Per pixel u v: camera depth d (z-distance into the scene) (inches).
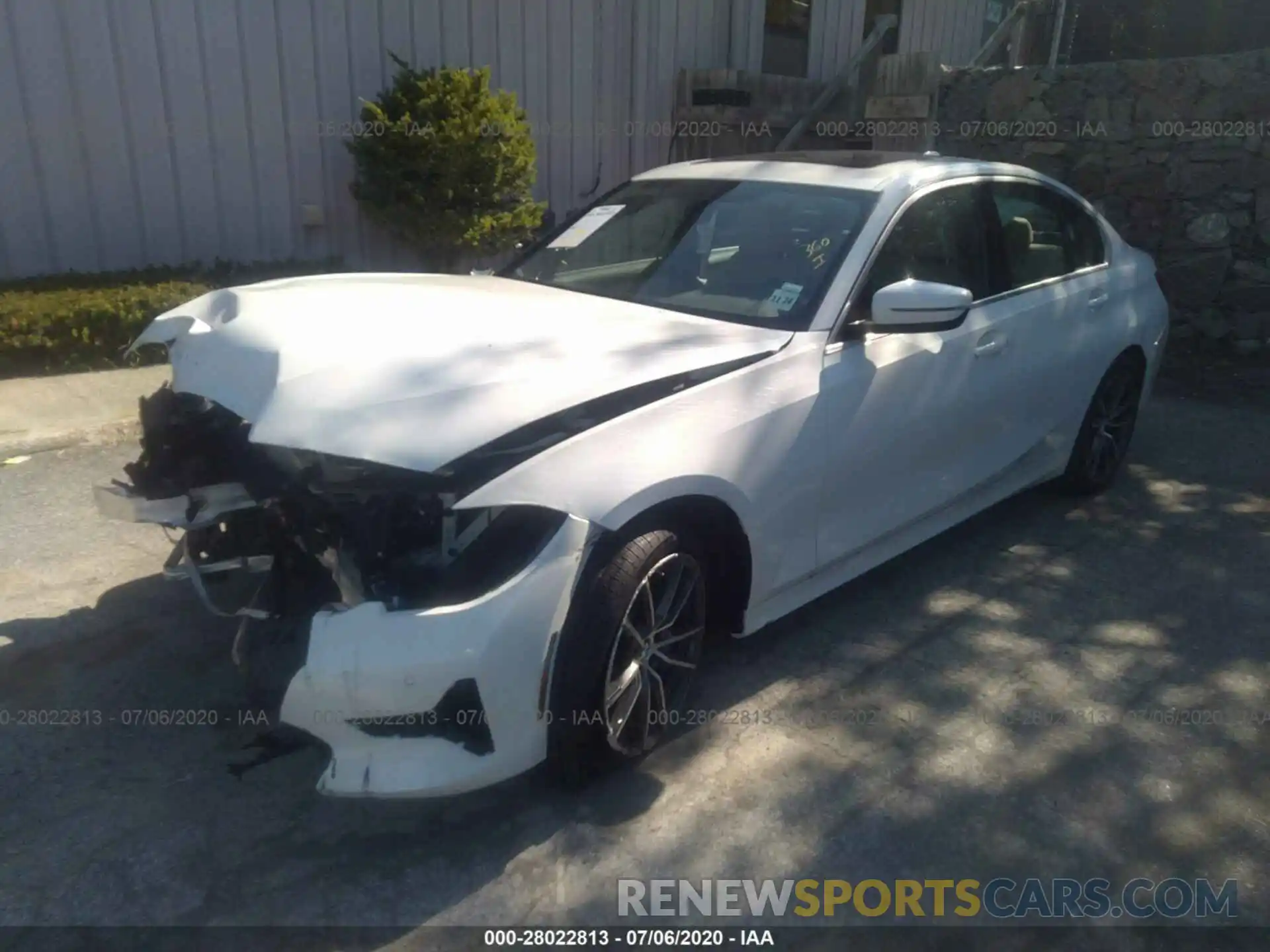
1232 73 324.5
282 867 111.1
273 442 109.3
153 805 119.8
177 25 309.3
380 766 106.4
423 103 320.2
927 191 167.2
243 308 136.7
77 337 265.4
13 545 184.2
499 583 109.3
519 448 114.8
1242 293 335.6
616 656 118.8
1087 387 200.5
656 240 168.9
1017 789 126.4
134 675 145.7
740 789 125.0
